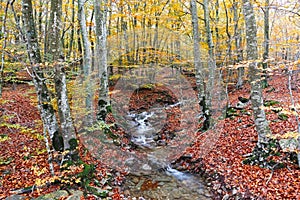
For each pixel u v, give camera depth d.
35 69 5.97
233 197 6.00
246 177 6.41
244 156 7.40
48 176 5.98
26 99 12.79
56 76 6.25
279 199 5.32
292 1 7.34
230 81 19.00
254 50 6.64
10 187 5.86
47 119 6.40
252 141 8.09
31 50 5.94
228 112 11.42
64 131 6.39
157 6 14.66
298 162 6.18
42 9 14.95
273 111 9.85
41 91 6.24
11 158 7.19
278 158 6.59
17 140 8.37
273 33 17.42
